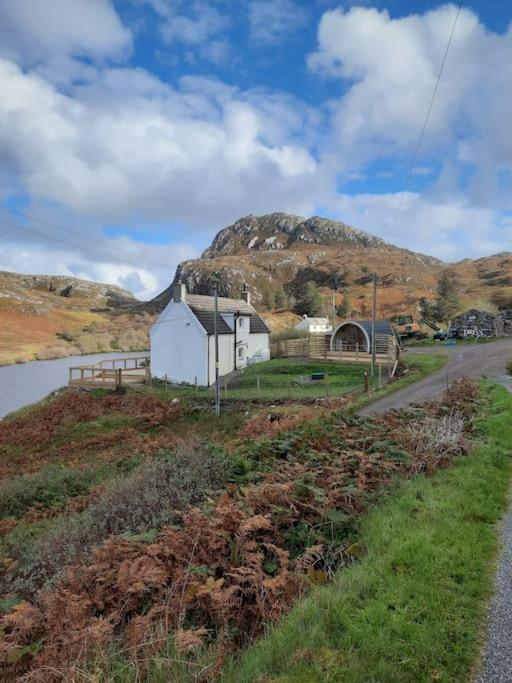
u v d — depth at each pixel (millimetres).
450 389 20484
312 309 106188
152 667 4078
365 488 7703
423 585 4867
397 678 3629
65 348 87875
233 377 38125
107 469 16609
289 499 7172
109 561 6117
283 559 5598
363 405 20953
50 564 7664
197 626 4871
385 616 4363
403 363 36344
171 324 38281
